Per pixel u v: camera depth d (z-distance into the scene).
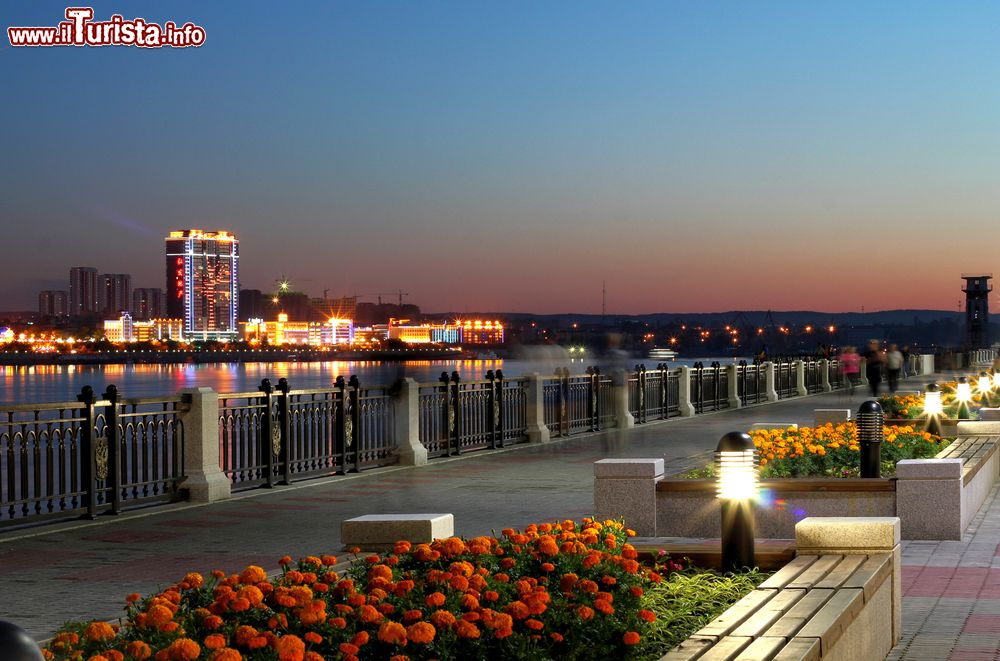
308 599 5.91
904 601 8.67
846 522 7.61
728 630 5.60
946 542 11.25
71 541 12.01
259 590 6.00
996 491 14.95
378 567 6.65
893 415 23.84
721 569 8.00
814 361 48.03
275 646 5.25
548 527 8.41
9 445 12.78
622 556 7.35
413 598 6.37
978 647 7.30
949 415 23.58
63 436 13.31
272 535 12.35
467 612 5.86
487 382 22.58
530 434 23.91
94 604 9.00
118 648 5.34
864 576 6.81
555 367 26.47
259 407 16.50
